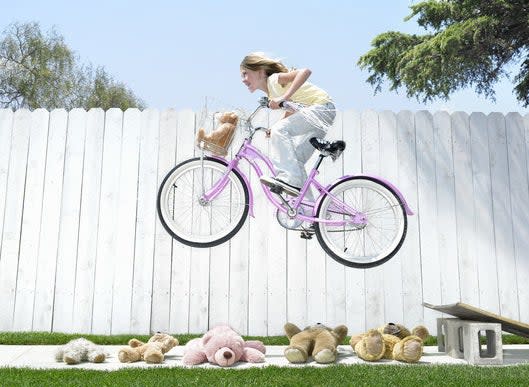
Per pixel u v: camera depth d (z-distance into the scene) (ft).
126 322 16.75
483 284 17.26
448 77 31.83
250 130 12.57
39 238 17.06
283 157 11.97
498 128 18.06
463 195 17.62
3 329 16.67
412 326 16.94
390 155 17.61
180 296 16.92
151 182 17.33
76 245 17.04
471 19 29.14
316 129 12.18
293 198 12.39
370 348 12.71
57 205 17.19
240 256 17.07
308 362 12.74
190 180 17.15
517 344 16.44
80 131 17.52
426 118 17.88
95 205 17.20
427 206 17.46
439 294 17.11
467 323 12.69
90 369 11.51
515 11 28.91
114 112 17.61
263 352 13.64
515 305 17.24
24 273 16.90
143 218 17.17
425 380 10.14
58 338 15.76
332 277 17.02
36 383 9.89
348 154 17.49
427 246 17.28
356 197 16.93
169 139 17.49
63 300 16.80
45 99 62.90
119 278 16.92
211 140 12.01
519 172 17.89
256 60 12.39
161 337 13.89
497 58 32.55
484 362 12.34
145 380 10.11
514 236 17.54
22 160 17.38
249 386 9.64
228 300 16.92
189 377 10.52
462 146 17.85
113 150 17.44
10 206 17.17
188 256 17.04
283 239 17.13
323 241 12.25
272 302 16.92
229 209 16.99
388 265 17.11
